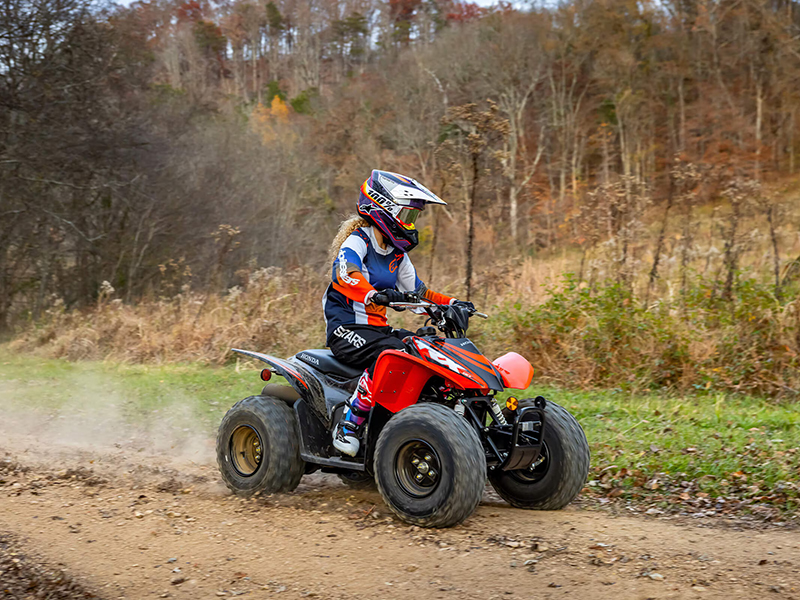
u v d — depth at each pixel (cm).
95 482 572
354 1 8056
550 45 4691
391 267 521
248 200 2970
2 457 653
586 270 1251
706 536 448
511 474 508
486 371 468
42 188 2156
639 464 597
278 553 414
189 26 7106
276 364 534
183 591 364
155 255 2459
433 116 4347
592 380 973
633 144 4419
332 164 4772
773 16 4375
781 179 3553
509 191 3441
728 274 1066
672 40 4659
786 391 887
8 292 2153
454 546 421
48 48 2081
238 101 6059
